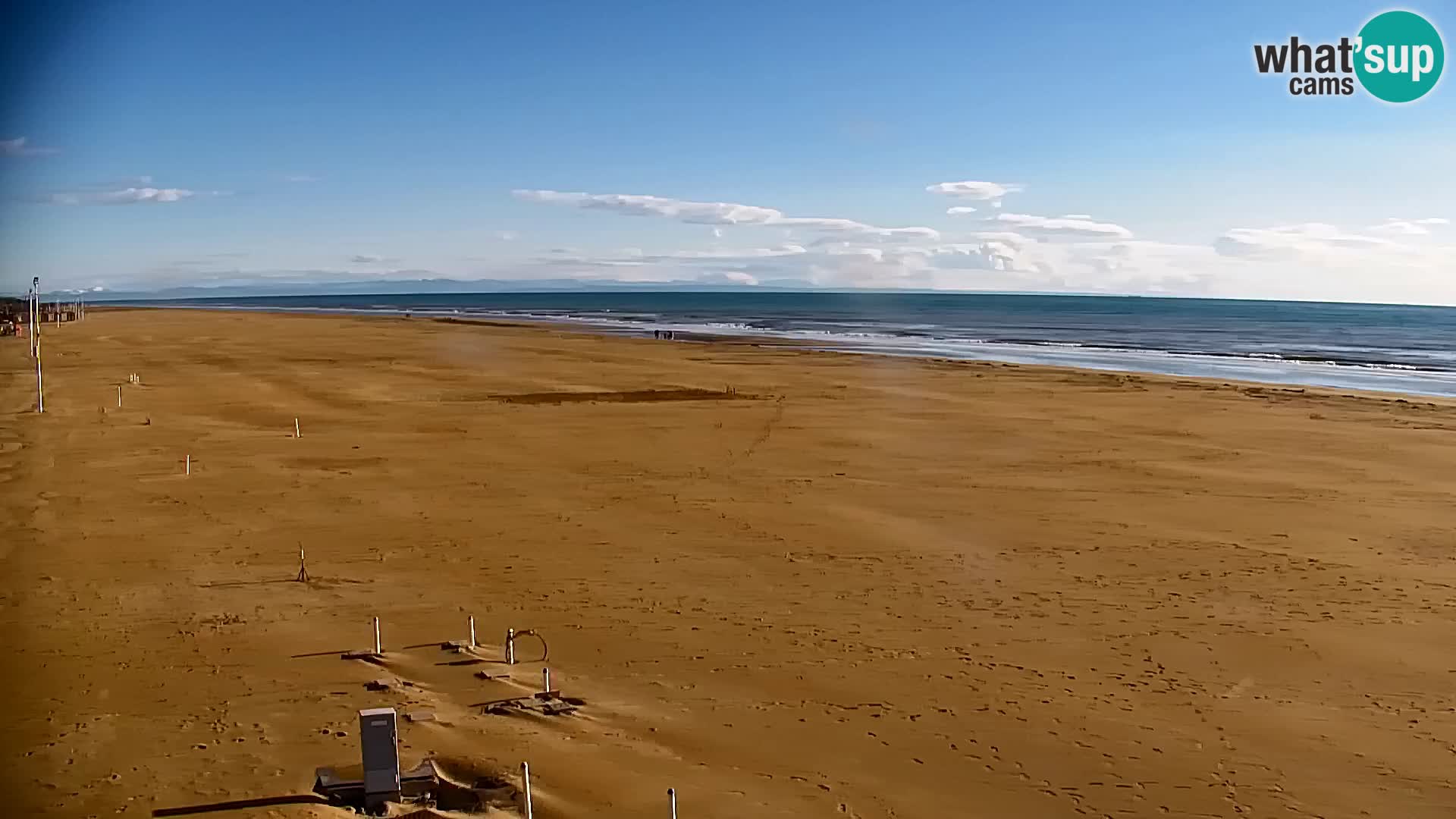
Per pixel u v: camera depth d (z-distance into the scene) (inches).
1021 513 1158.3
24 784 500.7
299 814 470.0
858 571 933.8
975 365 2974.9
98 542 1003.3
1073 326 6136.8
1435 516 1142.3
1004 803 524.4
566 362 3056.1
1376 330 6008.9
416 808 484.4
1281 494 1251.8
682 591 872.3
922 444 1612.9
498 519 1120.8
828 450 1560.0
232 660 688.4
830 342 4254.4
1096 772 558.6
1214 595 869.2
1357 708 643.5
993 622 799.7
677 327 5757.9
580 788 522.0
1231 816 514.6
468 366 2918.3
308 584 876.0
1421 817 512.7
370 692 634.8
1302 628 788.0
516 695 641.0
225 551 980.6
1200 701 653.9
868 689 666.8
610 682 672.4
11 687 633.0
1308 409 2003.0
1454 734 606.5
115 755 536.4
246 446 1574.8
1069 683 680.4
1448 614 818.2
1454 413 1941.4
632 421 1866.4
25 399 2055.9
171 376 2566.4
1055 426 1790.1
